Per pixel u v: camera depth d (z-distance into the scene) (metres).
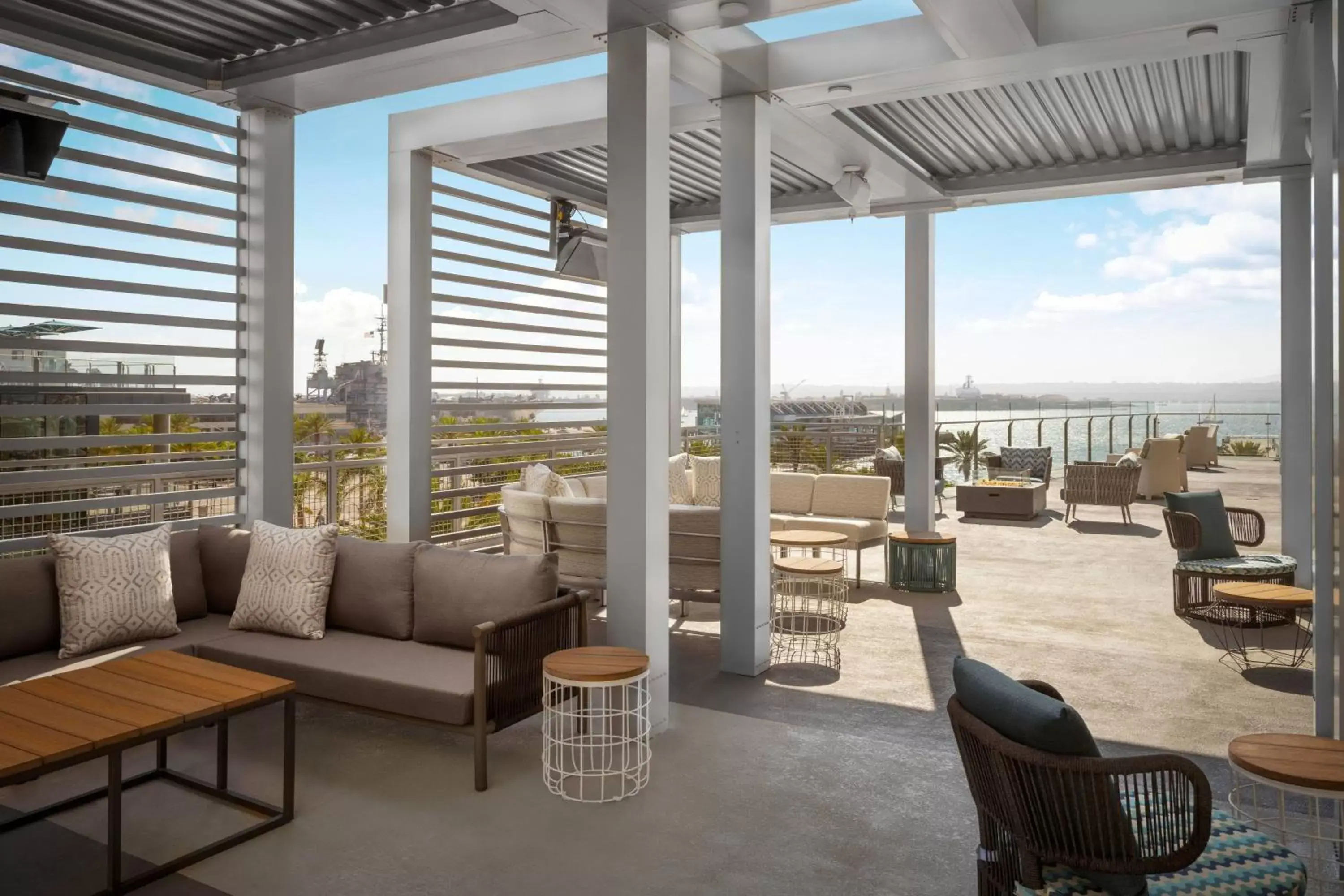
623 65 4.04
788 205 8.52
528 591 3.90
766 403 5.07
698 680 4.93
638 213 4.01
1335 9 2.82
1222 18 3.84
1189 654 5.35
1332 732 3.38
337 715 4.36
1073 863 1.99
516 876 2.80
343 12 4.45
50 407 4.48
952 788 3.48
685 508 5.54
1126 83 5.29
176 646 4.16
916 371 7.93
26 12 4.28
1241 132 6.32
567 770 3.65
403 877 2.79
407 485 6.34
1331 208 3.34
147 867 2.87
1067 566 8.12
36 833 3.11
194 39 4.77
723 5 3.75
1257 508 10.48
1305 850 2.99
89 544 4.14
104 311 4.71
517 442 7.86
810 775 3.61
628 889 2.71
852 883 2.75
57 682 3.22
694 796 3.40
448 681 3.58
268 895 2.69
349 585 4.39
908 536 7.30
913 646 5.57
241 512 5.45
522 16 4.01
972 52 4.24
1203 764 3.70
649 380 4.02
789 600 6.85
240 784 3.51
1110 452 15.09
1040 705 2.02
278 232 5.43
